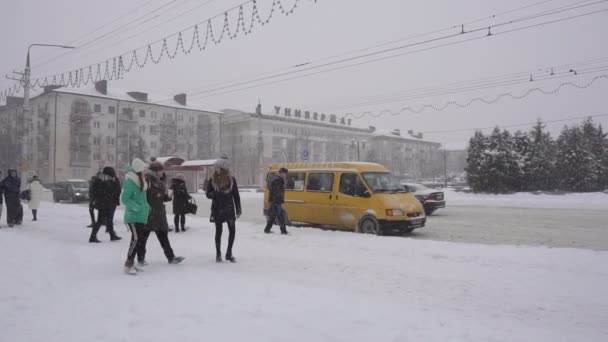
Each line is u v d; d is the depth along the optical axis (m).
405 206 12.23
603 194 31.55
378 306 5.28
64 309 5.03
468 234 13.52
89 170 65.00
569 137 39.50
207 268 7.64
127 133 67.94
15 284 6.23
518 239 12.43
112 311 4.94
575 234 13.39
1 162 68.44
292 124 83.12
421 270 7.58
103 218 11.01
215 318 4.68
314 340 4.09
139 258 7.59
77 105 64.00
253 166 75.50
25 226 14.39
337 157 82.81
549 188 37.38
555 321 5.12
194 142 75.50
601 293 6.18
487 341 4.17
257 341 4.05
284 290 5.90
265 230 12.16
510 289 6.41
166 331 4.29
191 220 15.84
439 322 4.71
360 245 9.83
